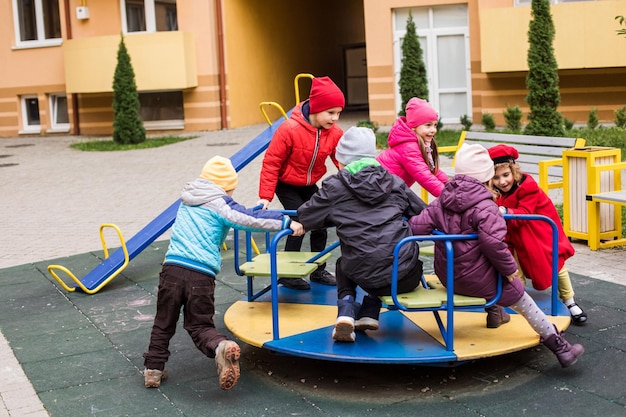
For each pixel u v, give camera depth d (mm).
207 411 4383
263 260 5578
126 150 18531
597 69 17391
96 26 22000
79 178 14680
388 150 6219
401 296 4582
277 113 24000
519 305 4555
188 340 5609
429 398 4430
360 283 4562
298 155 6176
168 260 4660
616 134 14625
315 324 5043
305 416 4258
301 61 25078
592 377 4602
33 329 6059
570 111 17766
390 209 4605
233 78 21734
